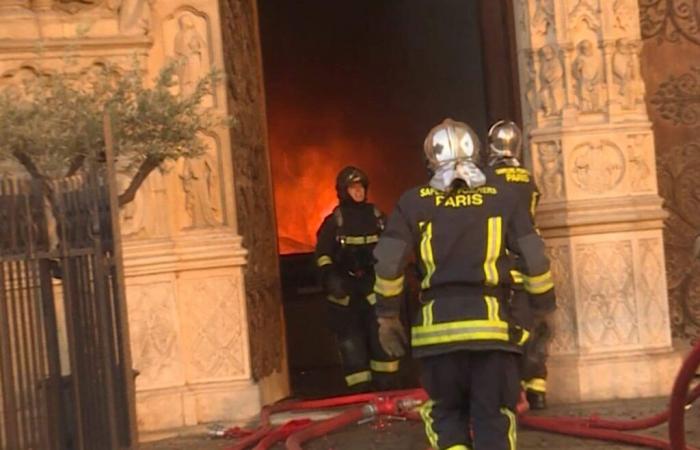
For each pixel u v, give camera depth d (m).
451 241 7.16
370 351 11.95
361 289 11.89
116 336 7.73
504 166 10.01
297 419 10.77
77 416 7.83
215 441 10.45
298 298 15.91
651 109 12.06
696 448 8.73
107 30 10.80
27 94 9.40
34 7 10.70
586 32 11.17
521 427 9.84
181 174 11.02
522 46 11.34
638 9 11.54
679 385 7.00
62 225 7.85
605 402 10.89
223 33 11.43
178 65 9.98
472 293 7.10
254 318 11.62
